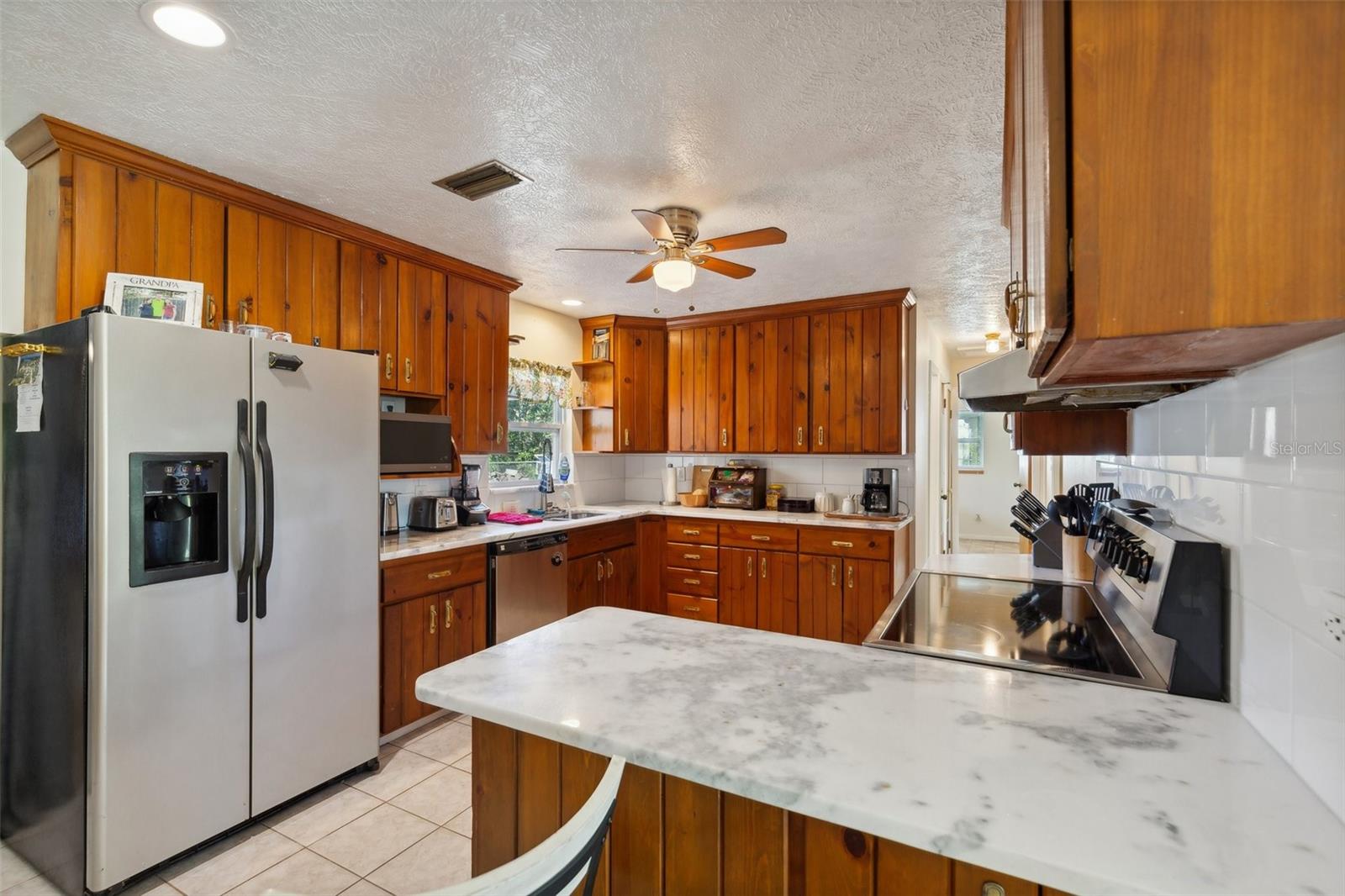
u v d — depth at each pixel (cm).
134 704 176
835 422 412
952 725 96
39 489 185
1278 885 61
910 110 186
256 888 182
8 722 196
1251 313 56
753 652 131
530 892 64
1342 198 54
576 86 175
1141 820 72
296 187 241
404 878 187
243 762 202
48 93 179
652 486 516
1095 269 60
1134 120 59
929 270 347
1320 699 76
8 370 195
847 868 87
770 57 162
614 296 409
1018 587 202
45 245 203
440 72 169
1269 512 91
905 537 404
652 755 88
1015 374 147
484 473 396
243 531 200
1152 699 106
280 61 164
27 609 189
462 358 343
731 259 326
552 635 143
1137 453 177
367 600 243
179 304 208
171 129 199
